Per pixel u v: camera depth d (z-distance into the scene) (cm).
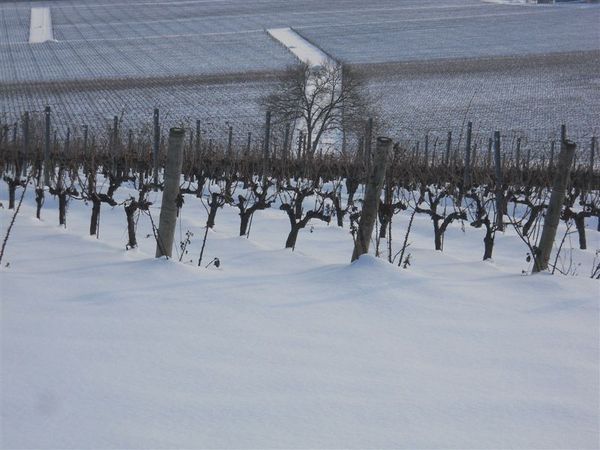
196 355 646
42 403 530
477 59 10469
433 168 2652
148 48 11612
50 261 963
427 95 8188
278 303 813
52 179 2238
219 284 872
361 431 519
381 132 6128
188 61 10500
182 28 13450
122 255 1020
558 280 945
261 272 967
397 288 875
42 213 1828
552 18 14200
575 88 8475
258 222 1855
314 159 2931
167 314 755
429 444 505
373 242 1470
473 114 7238
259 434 505
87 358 621
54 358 615
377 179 1020
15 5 17112
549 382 635
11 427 492
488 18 14238
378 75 9406
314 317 774
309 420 532
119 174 2292
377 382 611
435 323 777
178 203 1015
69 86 8819
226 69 9844
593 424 552
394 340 722
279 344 689
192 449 477
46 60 10806
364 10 15238
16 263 950
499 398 592
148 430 500
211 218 1555
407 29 13100
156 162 2152
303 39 12238
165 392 564
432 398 584
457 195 2150
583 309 847
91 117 7006
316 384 599
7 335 661
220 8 15750
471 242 1697
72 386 562
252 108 7350
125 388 566
